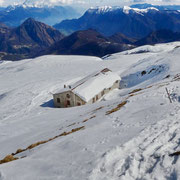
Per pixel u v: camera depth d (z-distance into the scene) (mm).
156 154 9062
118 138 12320
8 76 122562
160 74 60500
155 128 12328
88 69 113312
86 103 52312
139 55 153750
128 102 26000
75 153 11641
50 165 10742
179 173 7535
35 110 56281
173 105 17625
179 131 11156
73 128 21688
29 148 19094
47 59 166125
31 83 87312
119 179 8016
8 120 46625
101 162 9406
